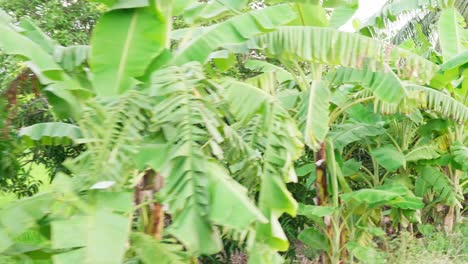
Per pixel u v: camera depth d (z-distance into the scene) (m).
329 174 5.63
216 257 6.75
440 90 6.50
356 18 6.25
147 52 2.90
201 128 2.79
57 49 3.44
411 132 6.93
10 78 5.26
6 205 2.62
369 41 4.23
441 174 6.60
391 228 7.50
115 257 2.09
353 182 7.69
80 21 6.52
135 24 2.84
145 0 2.78
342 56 4.13
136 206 2.77
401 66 4.68
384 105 5.31
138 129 2.62
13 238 2.52
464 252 5.88
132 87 2.92
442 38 6.76
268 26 3.54
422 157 6.39
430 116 6.97
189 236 2.36
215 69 4.57
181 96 2.66
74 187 2.46
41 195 2.65
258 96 3.20
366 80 4.82
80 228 2.16
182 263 2.54
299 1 3.76
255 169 3.01
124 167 2.51
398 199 5.32
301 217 6.89
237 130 3.33
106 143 2.53
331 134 6.39
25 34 3.52
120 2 2.79
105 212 2.28
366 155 7.98
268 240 2.81
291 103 5.53
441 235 6.09
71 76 3.31
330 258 5.64
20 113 5.56
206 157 2.61
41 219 2.55
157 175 2.98
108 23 2.83
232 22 3.53
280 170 2.95
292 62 5.23
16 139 3.88
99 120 2.69
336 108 5.73
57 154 6.27
